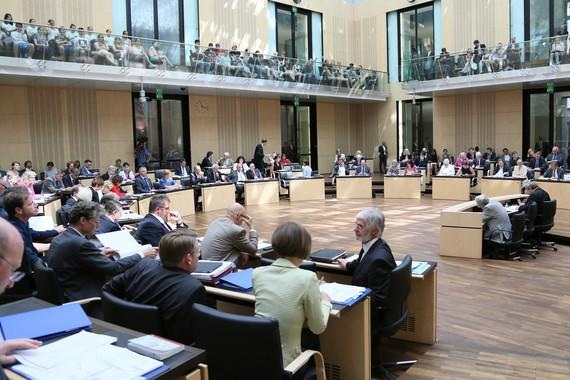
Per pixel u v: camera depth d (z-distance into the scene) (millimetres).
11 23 10836
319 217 10703
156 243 4492
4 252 1304
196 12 16297
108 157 14695
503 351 3750
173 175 13602
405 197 14008
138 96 15453
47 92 13586
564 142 15672
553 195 11078
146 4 15266
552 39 13727
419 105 19453
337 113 20781
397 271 3088
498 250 6855
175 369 1617
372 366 3334
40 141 13500
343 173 14938
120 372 1550
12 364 1599
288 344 2406
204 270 3037
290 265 2514
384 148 19359
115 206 4898
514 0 16359
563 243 7879
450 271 6168
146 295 2525
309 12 19531
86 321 1940
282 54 18734
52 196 9055
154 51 13094
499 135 16875
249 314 3191
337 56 20453
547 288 5402
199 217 11117
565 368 3443
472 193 14281
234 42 17062
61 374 1524
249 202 13172
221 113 17047
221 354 2223
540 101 16078
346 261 3539
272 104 18453
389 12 19891
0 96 12875
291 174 15141
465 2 17438
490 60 14961
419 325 3916
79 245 3301
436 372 3402
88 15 14016
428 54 18859
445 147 18250
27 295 3611
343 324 3082
